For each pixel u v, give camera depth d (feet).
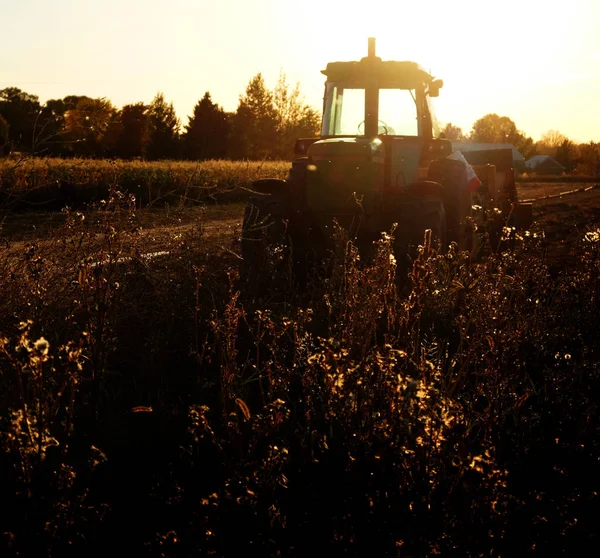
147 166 76.89
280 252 21.74
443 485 7.77
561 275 19.11
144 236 19.44
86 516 8.32
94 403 11.18
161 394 12.88
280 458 8.45
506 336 11.93
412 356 11.41
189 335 16.03
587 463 10.25
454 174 26.20
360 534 7.63
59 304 13.78
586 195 85.81
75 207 52.54
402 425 8.07
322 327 16.60
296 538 7.96
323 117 27.25
